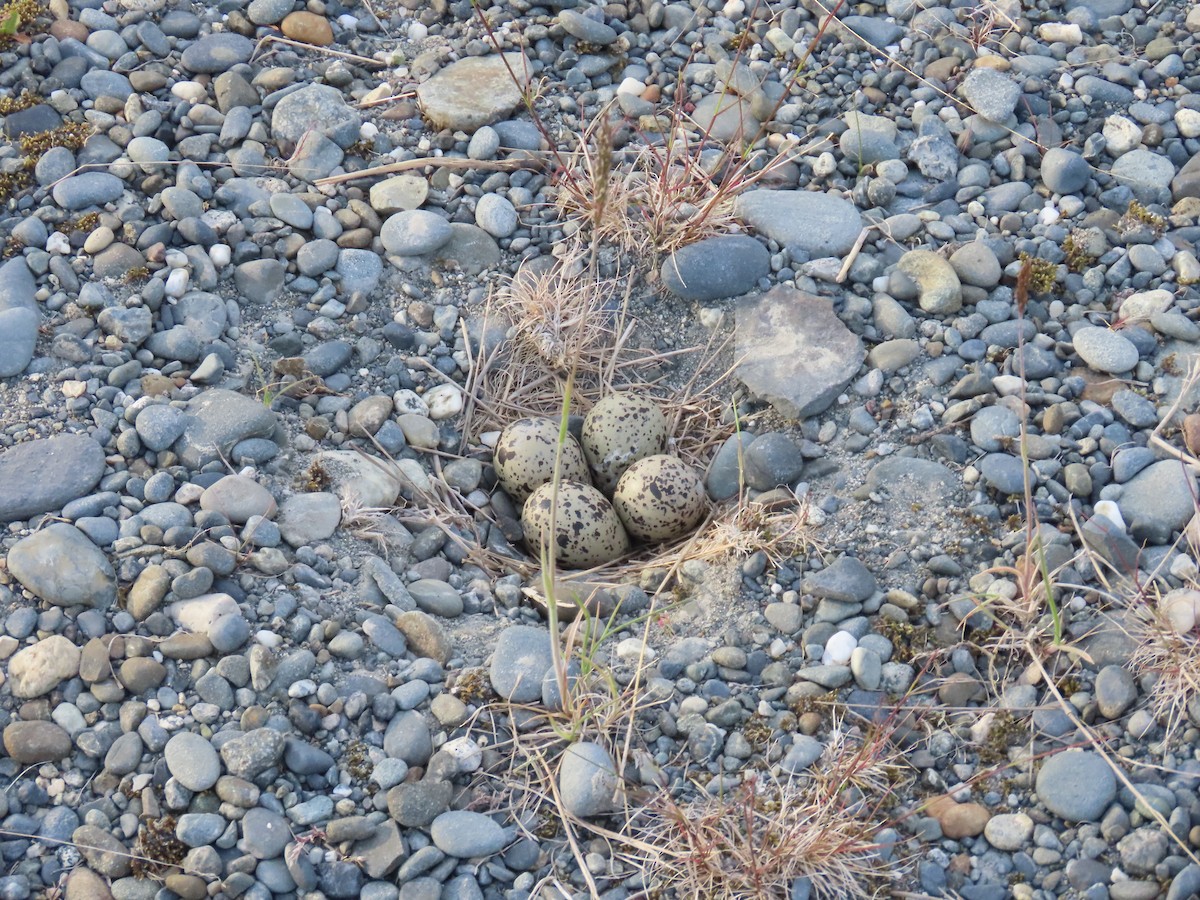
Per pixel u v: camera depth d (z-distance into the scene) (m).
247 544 3.31
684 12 4.80
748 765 3.00
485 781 2.98
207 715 3.00
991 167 4.32
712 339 4.05
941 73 4.57
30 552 3.14
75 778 2.93
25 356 3.62
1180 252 3.94
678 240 4.09
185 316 3.83
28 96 4.21
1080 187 4.19
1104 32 4.74
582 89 4.61
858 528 3.44
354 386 3.88
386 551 3.50
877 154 4.31
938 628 3.19
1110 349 3.68
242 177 4.21
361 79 4.61
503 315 4.11
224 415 3.56
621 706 3.06
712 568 3.45
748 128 4.46
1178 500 3.33
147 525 3.29
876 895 2.77
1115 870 2.74
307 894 2.79
